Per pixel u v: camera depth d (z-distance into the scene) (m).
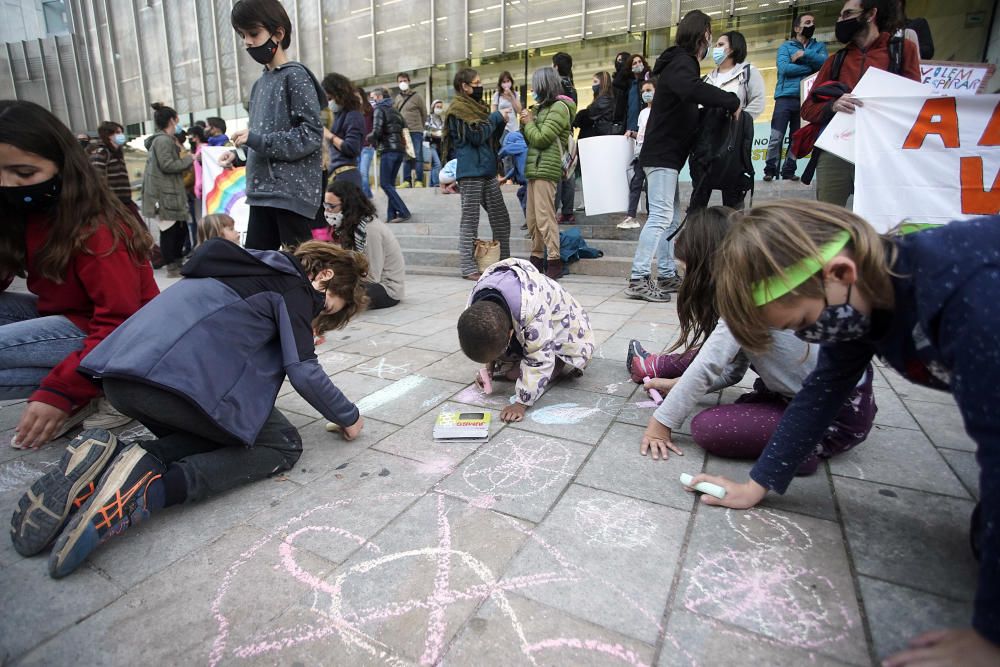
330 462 2.01
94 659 1.17
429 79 11.80
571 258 5.93
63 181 1.96
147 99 16.17
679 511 1.65
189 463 1.68
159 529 1.62
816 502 1.68
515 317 2.18
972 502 1.67
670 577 1.38
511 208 7.69
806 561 1.42
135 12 15.40
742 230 1.15
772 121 6.45
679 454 2.00
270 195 3.42
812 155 5.28
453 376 2.95
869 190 3.49
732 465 1.92
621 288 5.20
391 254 4.69
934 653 0.98
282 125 3.37
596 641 1.18
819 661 1.12
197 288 1.78
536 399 2.35
